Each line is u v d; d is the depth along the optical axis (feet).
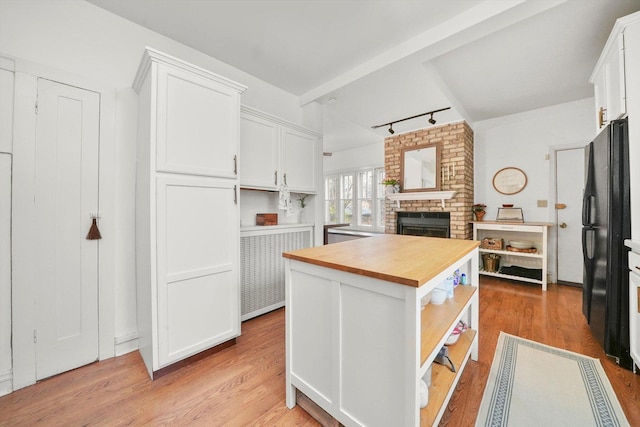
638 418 4.26
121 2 6.09
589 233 7.11
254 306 8.30
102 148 6.04
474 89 10.33
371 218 20.25
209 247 6.07
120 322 6.41
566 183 12.03
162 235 5.32
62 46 5.79
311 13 6.47
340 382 3.79
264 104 9.93
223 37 7.39
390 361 3.23
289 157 9.30
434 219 13.93
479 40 7.22
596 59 8.13
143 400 4.73
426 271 3.27
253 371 5.61
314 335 4.15
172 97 5.47
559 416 4.30
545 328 7.55
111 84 6.19
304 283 4.31
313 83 10.14
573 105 11.53
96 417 4.35
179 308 5.58
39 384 5.18
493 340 6.85
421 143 14.21
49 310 5.40
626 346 5.56
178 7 6.26
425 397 3.67
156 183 5.24
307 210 10.55
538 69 8.79
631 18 5.23
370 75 8.64
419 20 6.71
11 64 4.99
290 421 4.28
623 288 5.63
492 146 13.69
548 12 6.12
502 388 4.98
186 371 5.59
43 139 5.32
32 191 5.21
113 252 6.22
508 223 11.96
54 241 5.46
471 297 5.70
